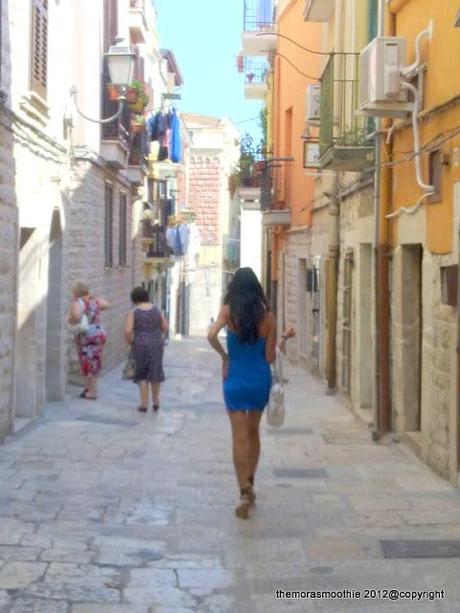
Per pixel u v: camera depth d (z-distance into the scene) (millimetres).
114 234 21609
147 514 7719
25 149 11570
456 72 8570
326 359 17688
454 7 8625
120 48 14930
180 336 41531
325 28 18844
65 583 5859
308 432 12328
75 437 11539
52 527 7160
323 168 13820
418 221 10023
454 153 8602
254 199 28109
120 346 23312
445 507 7922
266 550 6699
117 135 19328
